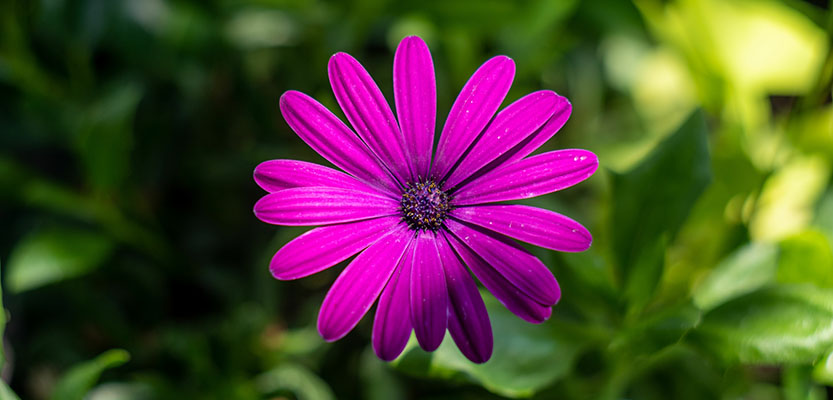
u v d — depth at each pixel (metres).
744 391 0.35
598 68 0.43
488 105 0.27
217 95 0.42
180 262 0.38
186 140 0.41
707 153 0.32
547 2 0.36
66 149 0.41
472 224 0.27
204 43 0.39
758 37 0.39
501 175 0.27
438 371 0.29
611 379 0.33
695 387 0.35
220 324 0.37
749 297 0.30
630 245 0.32
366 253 0.26
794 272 0.32
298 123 0.26
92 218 0.37
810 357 0.29
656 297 0.36
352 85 0.26
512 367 0.30
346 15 0.39
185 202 0.40
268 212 0.25
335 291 0.26
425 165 0.27
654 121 0.42
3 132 0.39
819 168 0.37
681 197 0.32
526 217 0.26
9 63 0.37
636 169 0.32
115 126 0.35
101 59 0.40
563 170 0.26
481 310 0.26
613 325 0.32
